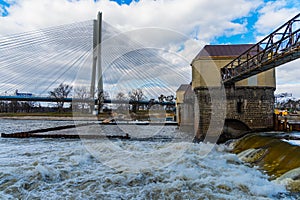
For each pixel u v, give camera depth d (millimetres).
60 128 25688
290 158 8891
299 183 7113
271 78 18266
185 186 7316
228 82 17484
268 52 13125
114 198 6547
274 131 17672
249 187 7273
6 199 6504
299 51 9820
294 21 10367
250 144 13039
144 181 7633
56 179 8000
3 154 12320
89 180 7789
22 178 7941
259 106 17984
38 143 16641
